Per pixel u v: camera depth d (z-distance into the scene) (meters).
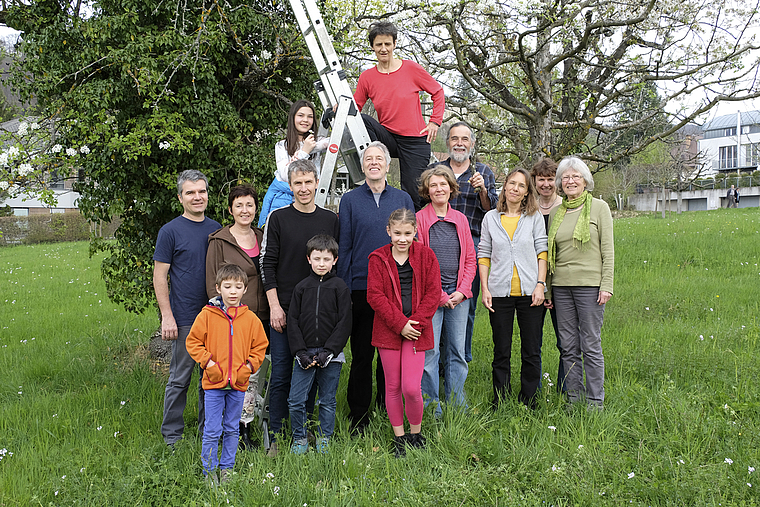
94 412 4.35
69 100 4.80
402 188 4.61
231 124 5.27
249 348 3.36
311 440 3.79
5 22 4.98
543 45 6.14
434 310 3.59
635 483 2.90
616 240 13.11
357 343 3.95
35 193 4.75
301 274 3.72
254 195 3.86
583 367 4.25
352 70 6.46
